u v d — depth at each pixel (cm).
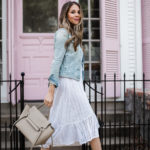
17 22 559
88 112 283
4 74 537
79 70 289
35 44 561
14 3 545
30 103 516
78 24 295
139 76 544
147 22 560
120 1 541
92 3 543
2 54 539
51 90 272
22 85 388
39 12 575
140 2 546
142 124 417
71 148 407
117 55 536
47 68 562
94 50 541
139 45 545
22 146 384
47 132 264
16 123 277
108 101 518
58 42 278
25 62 559
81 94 285
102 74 524
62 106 282
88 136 276
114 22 534
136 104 464
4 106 515
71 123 279
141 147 429
